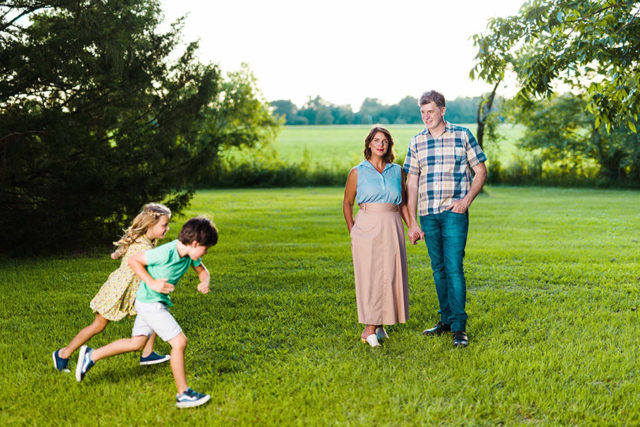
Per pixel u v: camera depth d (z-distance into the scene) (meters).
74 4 7.99
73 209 8.38
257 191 27.86
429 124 4.16
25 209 8.66
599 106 5.02
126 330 4.43
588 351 3.82
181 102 10.28
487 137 27.20
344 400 3.05
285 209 17.33
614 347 3.86
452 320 4.11
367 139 4.20
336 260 8.06
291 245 9.77
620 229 11.43
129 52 9.09
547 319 4.67
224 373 3.51
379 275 4.06
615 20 4.80
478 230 11.71
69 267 7.58
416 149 4.34
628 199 19.91
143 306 3.12
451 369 3.49
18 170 8.20
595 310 4.96
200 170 11.02
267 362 3.68
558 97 29.14
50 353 3.90
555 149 29.44
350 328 4.49
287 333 4.37
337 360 3.68
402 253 4.15
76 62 7.82
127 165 9.34
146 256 3.11
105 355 3.30
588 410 2.89
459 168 4.17
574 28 5.07
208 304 5.32
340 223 13.50
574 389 3.15
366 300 4.05
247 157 35.56
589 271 6.87
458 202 4.10
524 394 3.05
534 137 30.05
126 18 8.71
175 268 3.20
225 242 10.23
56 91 8.40
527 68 5.39
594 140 27.72
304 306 5.22
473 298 5.50
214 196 23.55
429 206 4.24
